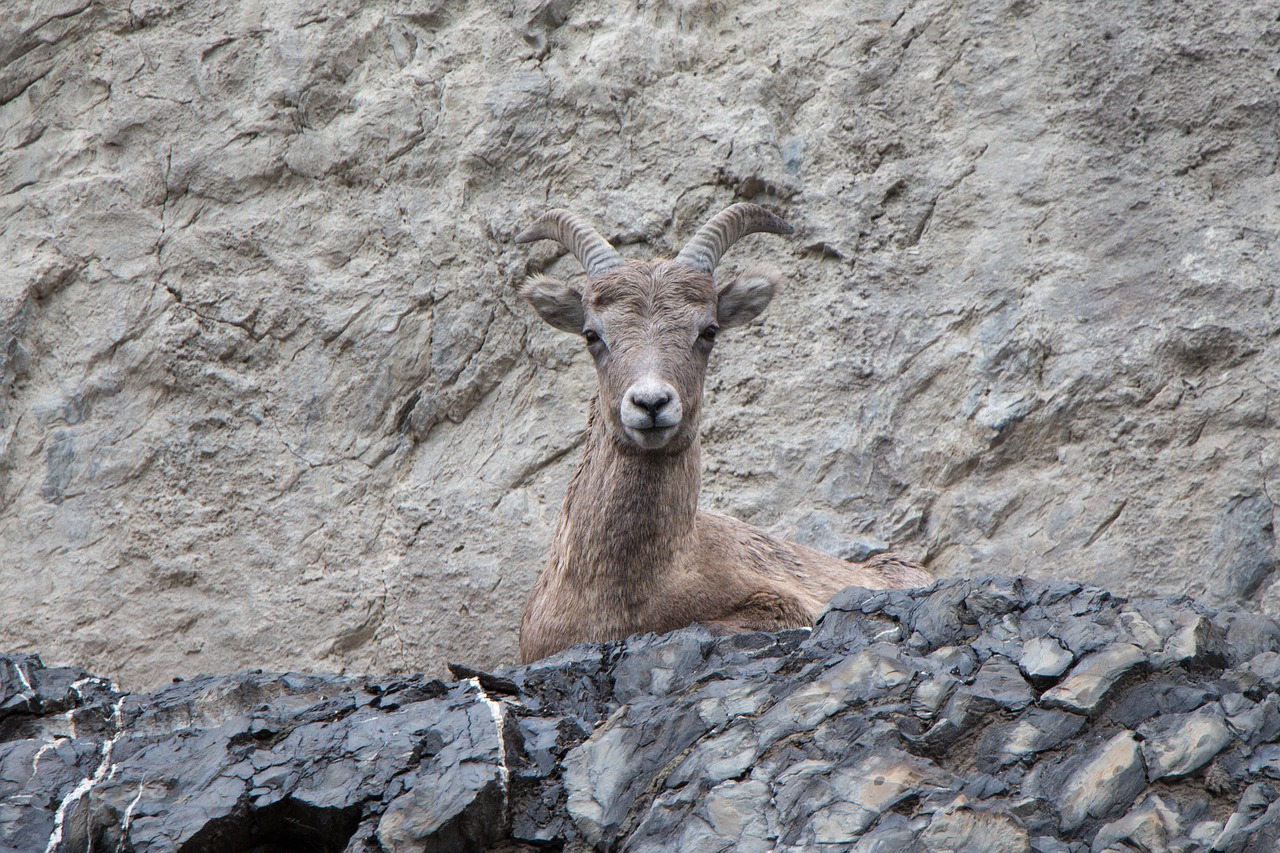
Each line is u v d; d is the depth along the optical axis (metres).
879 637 13.41
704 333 17.42
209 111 25.78
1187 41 24.73
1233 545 21.72
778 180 24.86
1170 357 23.00
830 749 11.64
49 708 13.79
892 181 24.92
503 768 11.83
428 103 25.89
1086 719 11.58
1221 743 11.23
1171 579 21.81
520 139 25.59
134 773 12.29
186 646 22.72
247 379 24.33
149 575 23.06
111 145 25.61
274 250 24.97
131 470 23.61
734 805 11.20
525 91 25.83
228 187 25.33
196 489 23.66
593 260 18.27
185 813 11.64
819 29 26.23
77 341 24.42
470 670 14.05
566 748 12.49
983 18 25.77
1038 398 23.17
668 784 11.71
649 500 16.94
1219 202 23.97
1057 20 25.42
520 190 25.42
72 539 23.22
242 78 26.02
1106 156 24.50
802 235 24.78
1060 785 11.05
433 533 23.48
